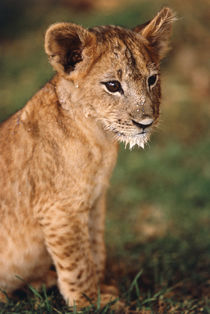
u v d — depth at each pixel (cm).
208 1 1766
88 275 625
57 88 603
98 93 591
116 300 630
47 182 602
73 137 591
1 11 2134
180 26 1688
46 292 671
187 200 1030
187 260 803
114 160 634
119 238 878
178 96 1457
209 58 1614
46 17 2039
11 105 1430
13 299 659
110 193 1078
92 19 1853
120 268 785
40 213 607
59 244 606
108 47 587
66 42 582
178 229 923
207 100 1477
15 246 627
